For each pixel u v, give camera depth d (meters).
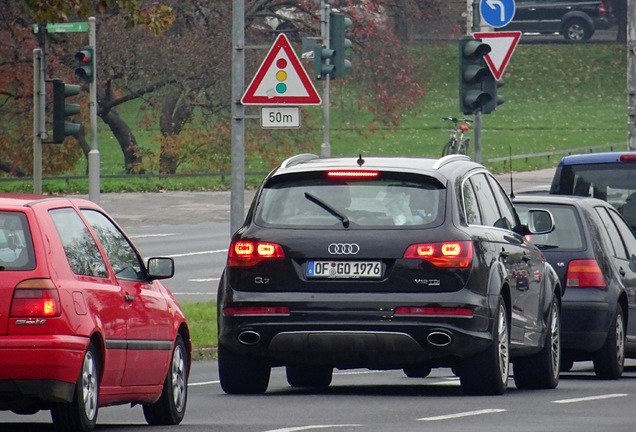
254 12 149.38
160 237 104.06
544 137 194.38
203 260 89.88
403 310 35.78
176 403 32.16
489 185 40.16
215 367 49.19
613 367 45.06
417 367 37.31
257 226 36.84
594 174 56.53
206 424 31.44
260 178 147.75
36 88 55.44
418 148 186.25
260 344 36.59
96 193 65.62
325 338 36.09
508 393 38.75
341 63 83.75
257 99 54.31
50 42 139.88
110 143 193.88
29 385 26.66
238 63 54.69
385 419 31.69
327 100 88.75
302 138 152.62
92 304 28.06
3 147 141.75
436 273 35.88
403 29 192.25
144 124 149.75
